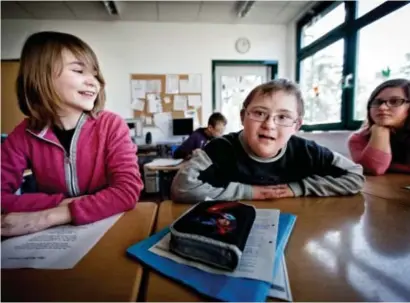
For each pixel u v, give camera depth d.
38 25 3.83
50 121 0.79
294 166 0.91
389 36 2.26
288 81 0.83
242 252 0.38
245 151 0.89
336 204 0.71
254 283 0.34
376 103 1.27
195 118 4.18
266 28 4.18
